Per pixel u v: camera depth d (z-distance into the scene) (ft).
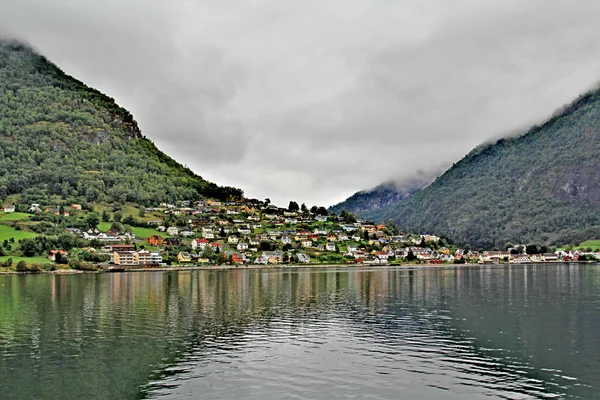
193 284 525.34
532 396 160.25
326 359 200.95
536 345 223.71
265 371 185.37
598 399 157.69
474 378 177.27
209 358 202.69
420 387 168.14
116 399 158.10
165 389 166.71
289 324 275.39
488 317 297.33
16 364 195.21
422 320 287.89
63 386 170.30
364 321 284.41
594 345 223.30
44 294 417.90
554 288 477.36
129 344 226.17
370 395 160.66
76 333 249.75
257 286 500.74
